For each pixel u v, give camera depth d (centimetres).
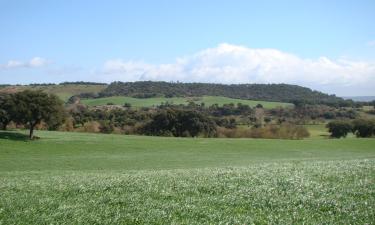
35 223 1631
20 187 2662
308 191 2111
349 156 7856
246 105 17888
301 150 9631
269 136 13600
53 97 9775
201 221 1577
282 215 1636
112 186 2533
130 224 1590
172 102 19188
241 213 1694
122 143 10012
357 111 16938
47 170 5409
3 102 11069
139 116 15388
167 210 1791
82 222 1634
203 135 13862
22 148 8569
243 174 2920
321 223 1485
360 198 1909
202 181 2600
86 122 14612
